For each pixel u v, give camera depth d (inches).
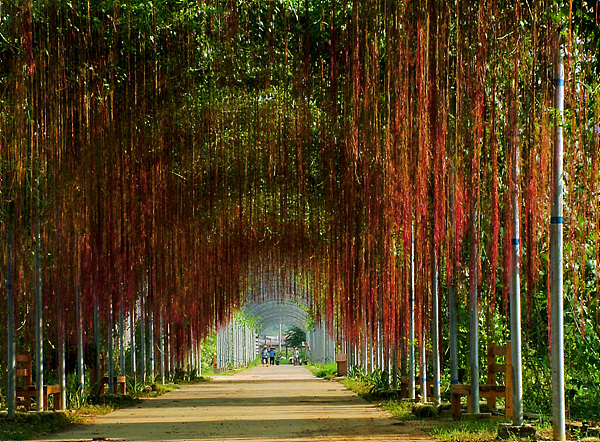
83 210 511.5
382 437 388.8
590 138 326.6
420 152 317.4
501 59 308.8
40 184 473.7
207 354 1795.0
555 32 311.0
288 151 690.8
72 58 462.9
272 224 1009.5
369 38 364.8
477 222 405.7
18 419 456.4
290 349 4301.2
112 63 477.4
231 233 1002.1
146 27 489.1
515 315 359.6
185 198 762.8
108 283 615.2
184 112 595.2
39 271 493.7
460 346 553.3
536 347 472.4
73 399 575.2
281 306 2389.3
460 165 315.6
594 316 428.5
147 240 690.2
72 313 617.0
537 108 322.7
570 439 332.8
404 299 591.2
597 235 326.3
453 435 372.5
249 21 503.5
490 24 295.4
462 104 306.8
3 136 400.2
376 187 452.1
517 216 350.9
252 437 398.6
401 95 332.8
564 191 347.6
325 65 500.7
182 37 513.0
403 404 578.2
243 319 2316.7
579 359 438.9
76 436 416.5
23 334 588.1
